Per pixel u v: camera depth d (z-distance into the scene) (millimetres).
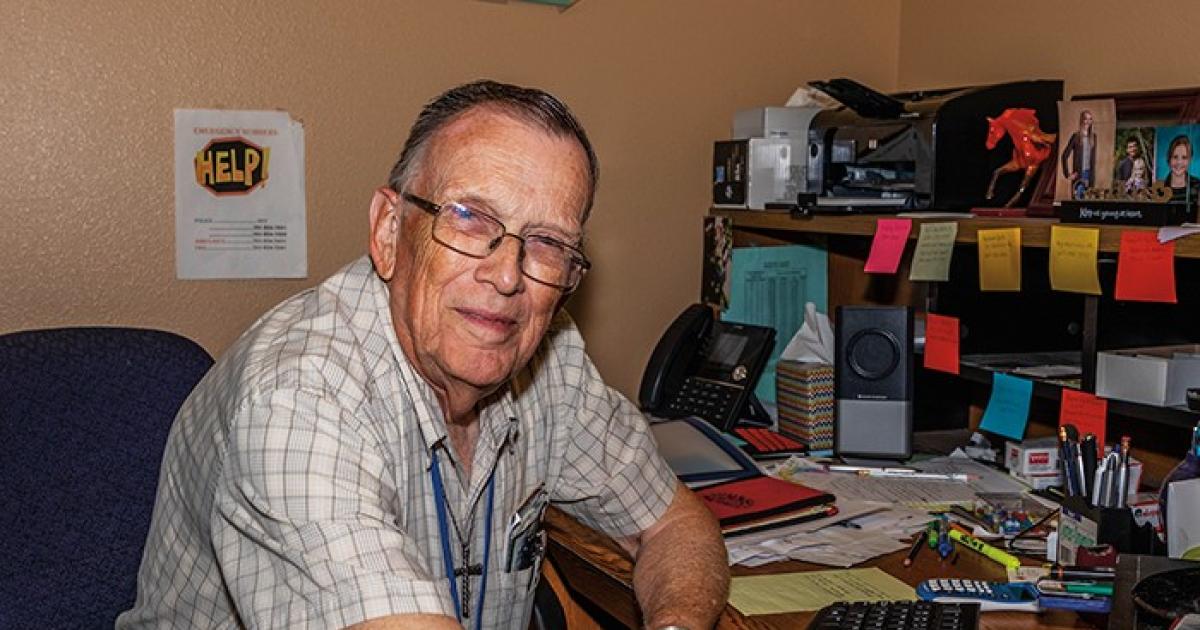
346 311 1279
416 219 1228
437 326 1224
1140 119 1702
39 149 1921
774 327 2365
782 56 2400
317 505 1105
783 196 2252
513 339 1246
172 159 1991
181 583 1299
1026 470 1842
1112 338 1705
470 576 1396
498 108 1229
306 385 1161
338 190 2098
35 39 1902
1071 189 1721
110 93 1949
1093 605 1310
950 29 2324
